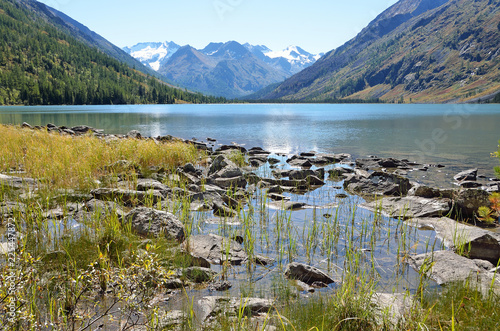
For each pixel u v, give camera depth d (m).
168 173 16.34
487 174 19.16
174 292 6.04
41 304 5.26
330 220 10.61
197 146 29.12
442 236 9.11
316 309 5.36
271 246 8.48
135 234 8.41
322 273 6.67
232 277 6.76
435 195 12.52
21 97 198.12
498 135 40.47
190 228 9.31
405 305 5.43
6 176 12.69
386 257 7.83
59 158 16.36
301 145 33.25
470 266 6.83
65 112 111.69
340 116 94.81
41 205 10.12
